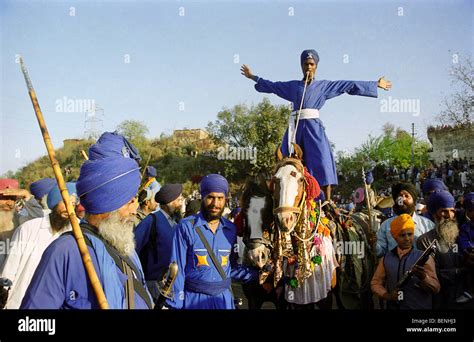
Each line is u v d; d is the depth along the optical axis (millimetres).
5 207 5160
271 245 4711
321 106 5707
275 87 5926
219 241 4328
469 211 4887
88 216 2744
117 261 2672
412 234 4777
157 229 5352
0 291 3938
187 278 4246
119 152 4359
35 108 2824
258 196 4699
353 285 5922
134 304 2680
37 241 4133
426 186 6246
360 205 8508
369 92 5625
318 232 4949
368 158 17016
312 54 5695
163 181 15586
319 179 5617
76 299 2494
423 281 4441
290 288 4879
